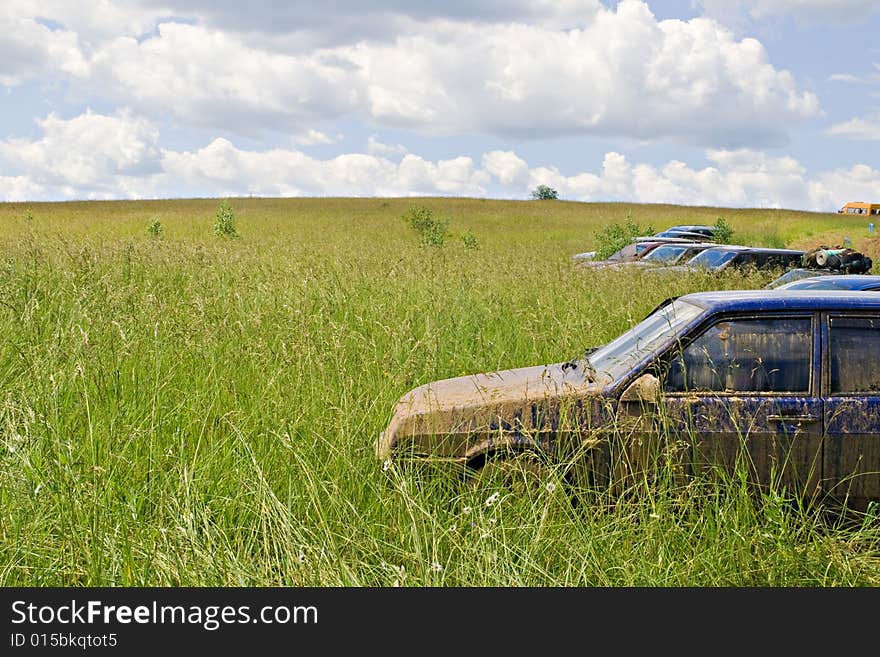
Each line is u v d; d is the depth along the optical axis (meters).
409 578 3.92
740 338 4.73
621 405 4.67
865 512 4.55
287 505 4.45
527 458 4.70
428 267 13.01
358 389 5.94
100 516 4.21
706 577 4.06
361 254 17.20
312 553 3.96
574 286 11.70
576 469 4.64
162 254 13.40
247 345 6.81
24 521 4.23
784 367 4.68
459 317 9.37
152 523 4.27
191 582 3.89
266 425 5.38
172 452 4.93
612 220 73.38
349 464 4.81
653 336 5.08
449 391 5.24
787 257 17.11
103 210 78.31
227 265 12.62
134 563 4.04
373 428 5.47
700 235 34.81
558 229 62.06
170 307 7.77
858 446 4.55
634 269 13.63
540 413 4.73
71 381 5.76
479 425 4.79
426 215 44.97
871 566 4.20
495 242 43.69
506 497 4.38
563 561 4.13
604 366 5.10
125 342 6.42
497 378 5.46
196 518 4.30
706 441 4.59
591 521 4.30
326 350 6.57
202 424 5.45
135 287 8.71
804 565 4.11
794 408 4.59
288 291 9.84
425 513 4.18
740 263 16.83
